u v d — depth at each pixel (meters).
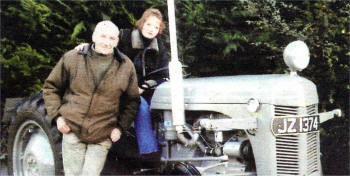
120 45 4.96
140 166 4.97
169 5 4.35
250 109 4.15
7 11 6.82
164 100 4.59
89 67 4.32
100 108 4.33
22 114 5.11
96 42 4.30
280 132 4.08
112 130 4.45
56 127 4.80
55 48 6.94
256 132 4.18
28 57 6.66
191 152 4.54
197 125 4.19
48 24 6.88
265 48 6.84
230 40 7.22
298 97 4.10
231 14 7.43
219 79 4.59
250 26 7.32
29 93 6.79
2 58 6.52
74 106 4.34
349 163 6.10
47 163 5.05
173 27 4.32
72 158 4.43
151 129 4.62
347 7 5.80
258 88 4.18
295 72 4.29
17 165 5.32
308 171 4.22
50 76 4.43
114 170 5.03
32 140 5.24
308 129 4.14
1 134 6.73
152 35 4.93
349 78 5.95
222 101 4.32
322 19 5.83
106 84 4.31
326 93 6.04
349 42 5.91
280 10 6.39
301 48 4.22
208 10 7.65
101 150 4.43
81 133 4.34
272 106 4.10
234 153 4.24
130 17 7.26
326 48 5.78
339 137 6.11
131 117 4.49
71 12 6.97
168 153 4.62
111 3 7.12
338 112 4.52
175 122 4.26
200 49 7.72
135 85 4.46
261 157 4.16
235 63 7.49
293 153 4.18
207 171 4.46
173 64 4.28
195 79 4.75
